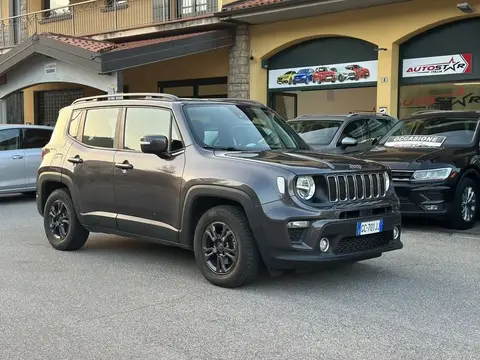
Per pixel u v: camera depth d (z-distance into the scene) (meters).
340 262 5.32
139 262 6.91
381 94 14.48
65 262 6.94
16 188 12.54
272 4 14.85
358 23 14.77
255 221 5.35
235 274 5.58
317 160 5.70
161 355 4.11
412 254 7.21
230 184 5.52
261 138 6.52
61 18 22.12
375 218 5.59
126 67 15.20
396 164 8.68
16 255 7.34
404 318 4.86
